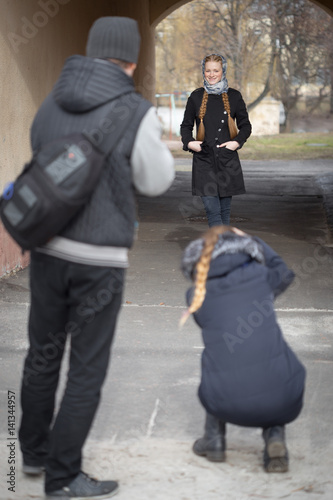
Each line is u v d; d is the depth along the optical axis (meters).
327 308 6.07
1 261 6.98
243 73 37.06
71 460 2.98
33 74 7.88
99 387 2.97
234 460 3.39
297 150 25.16
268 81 37.03
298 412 3.19
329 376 4.49
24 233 2.78
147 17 20.44
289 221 10.80
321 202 12.81
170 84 41.59
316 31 35.94
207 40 39.25
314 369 4.61
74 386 2.94
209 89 7.01
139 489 3.11
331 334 5.35
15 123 7.29
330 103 40.59
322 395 4.18
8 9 6.94
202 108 7.03
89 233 2.84
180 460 3.38
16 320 5.68
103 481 3.07
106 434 3.67
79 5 10.21
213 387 3.14
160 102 40.09
